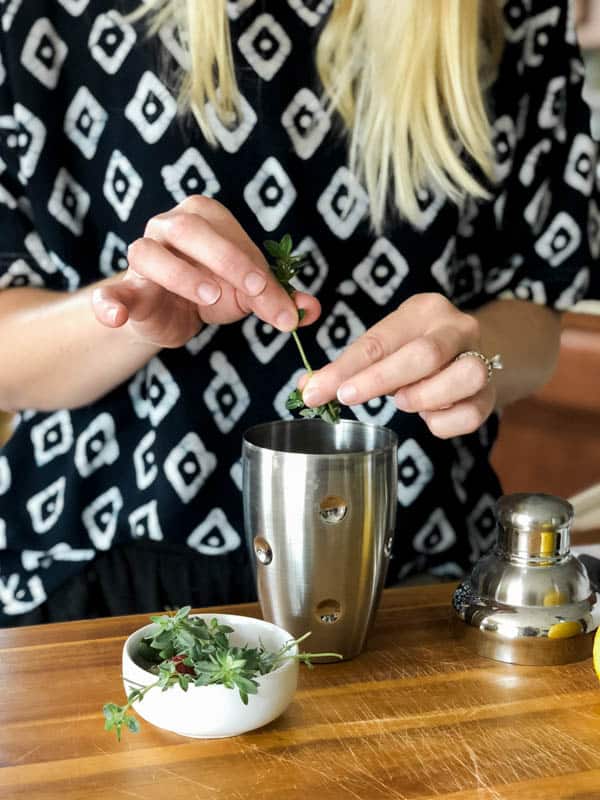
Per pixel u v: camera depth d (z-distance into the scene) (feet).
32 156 3.24
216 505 3.34
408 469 3.43
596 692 2.24
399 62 3.30
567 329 5.85
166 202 3.29
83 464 3.37
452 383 2.45
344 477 2.24
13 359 3.20
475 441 3.71
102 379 3.21
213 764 1.91
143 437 3.39
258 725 1.99
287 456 2.25
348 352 2.43
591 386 5.79
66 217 3.33
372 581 2.35
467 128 3.42
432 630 2.58
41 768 1.89
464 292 3.82
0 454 3.49
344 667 2.36
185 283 2.31
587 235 3.73
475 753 1.96
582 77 3.72
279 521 2.29
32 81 3.20
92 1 3.20
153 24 3.21
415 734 2.03
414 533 3.48
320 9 3.33
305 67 3.34
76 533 3.37
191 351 3.28
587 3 5.43
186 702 1.94
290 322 2.41
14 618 3.34
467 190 3.46
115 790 1.82
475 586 2.51
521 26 3.62
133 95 3.25
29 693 2.19
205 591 3.34
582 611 2.41
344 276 3.45
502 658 2.39
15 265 3.35
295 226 3.36
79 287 3.42
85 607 3.35
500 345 3.51
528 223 3.73
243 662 1.94
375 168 3.37
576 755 1.96
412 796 1.81
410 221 3.45
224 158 3.30
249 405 3.36
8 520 3.40
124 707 1.95
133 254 2.35
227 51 3.24
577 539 5.70
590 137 3.72
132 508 3.34
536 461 6.16
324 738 2.02
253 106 3.29
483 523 3.76
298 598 2.33
